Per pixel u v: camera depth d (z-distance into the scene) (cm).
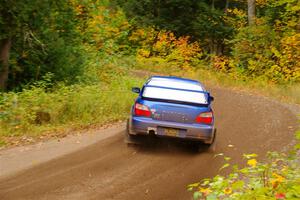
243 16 4703
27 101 1609
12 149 1196
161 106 1169
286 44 3394
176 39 4784
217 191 581
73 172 990
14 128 1384
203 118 1167
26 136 1339
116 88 2147
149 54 4738
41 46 2091
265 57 3594
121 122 1620
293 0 1980
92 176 968
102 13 3173
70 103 1611
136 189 898
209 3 5347
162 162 1099
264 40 3650
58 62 2156
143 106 1176
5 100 1603
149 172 1014
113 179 954
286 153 1201
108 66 2872
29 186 893
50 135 1363
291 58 3384
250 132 1521
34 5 1905
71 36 2369
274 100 2558
